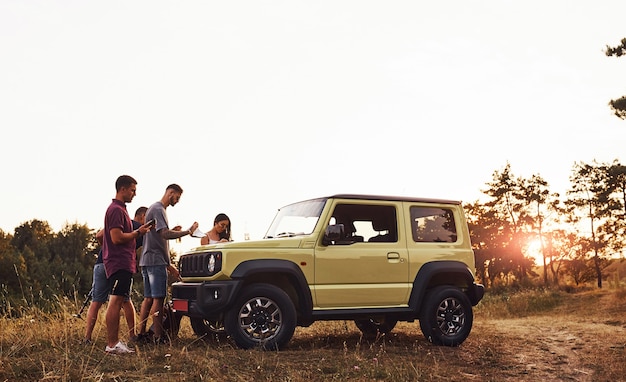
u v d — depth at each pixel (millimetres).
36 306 8773
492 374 7156
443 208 9211
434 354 8055
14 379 5770
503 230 64438
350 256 8203
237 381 6055
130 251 7133
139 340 7910
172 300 8234
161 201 8133
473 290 9102
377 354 7570
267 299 7629
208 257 7754
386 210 8750
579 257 60156
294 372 6422
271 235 8766
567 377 7230
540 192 63469
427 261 8758
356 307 8195
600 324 14734
